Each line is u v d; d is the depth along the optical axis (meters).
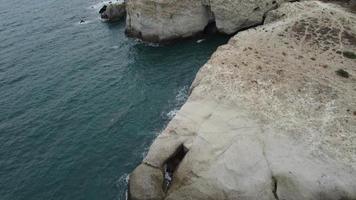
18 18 92.88
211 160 37.78
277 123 40.47
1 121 52.72
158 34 70.19
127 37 75.25
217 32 70.62
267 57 50.75
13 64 68.38
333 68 48.19
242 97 43.88
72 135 48.78
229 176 36.47
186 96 53.47
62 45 74.69
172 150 39.56
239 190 35.62
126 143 46.50
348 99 43.09
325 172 35.72
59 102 55.81
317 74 47.09
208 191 36.00
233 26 67.81
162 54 66.50
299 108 42.16
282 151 37.75
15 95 58.66
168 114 50.44
